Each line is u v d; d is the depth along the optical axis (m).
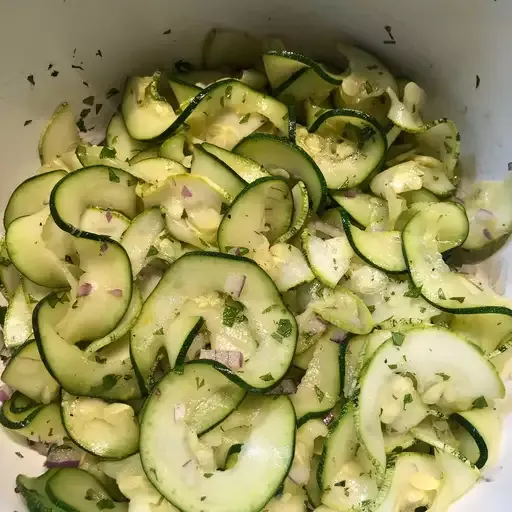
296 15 0.23
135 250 0.21
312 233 0.22
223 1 0.22
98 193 0.22
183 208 0.22
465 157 0.23
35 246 0.21
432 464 0.20
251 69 0.24
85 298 0.21
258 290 0.20
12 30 0.21
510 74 0.21
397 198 0.23
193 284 0.20
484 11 0.20
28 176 0.24
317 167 0.22
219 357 0.20
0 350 0.23
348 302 0.21
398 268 0.22
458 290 0.21
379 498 0.19
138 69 0.24
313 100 0.24
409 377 0.20
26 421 0.21
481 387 0.20
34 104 0.23
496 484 0.19
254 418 0.20
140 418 0.19
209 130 0.23
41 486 0.20
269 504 0.19
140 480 0.20
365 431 0.19
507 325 0.20
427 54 0.22
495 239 0.22
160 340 0.20
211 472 0.19
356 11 0.22
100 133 0.25
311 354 0.21
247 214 0.21
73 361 0.20
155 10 0.23
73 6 0.22
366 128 0.23
